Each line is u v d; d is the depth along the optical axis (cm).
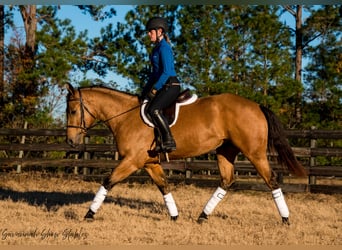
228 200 1066
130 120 754
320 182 1631
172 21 1912
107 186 747
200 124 741
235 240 650
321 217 855
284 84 1864
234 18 1947
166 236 670
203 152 752
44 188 1241
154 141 743
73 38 1970
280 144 736
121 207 913
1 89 1953
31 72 1909
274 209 935
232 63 1852
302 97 1961
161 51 729
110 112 769
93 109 777
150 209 902
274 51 1897
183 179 1305
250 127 729
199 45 1844
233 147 776
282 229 723
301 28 2242
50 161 1423
